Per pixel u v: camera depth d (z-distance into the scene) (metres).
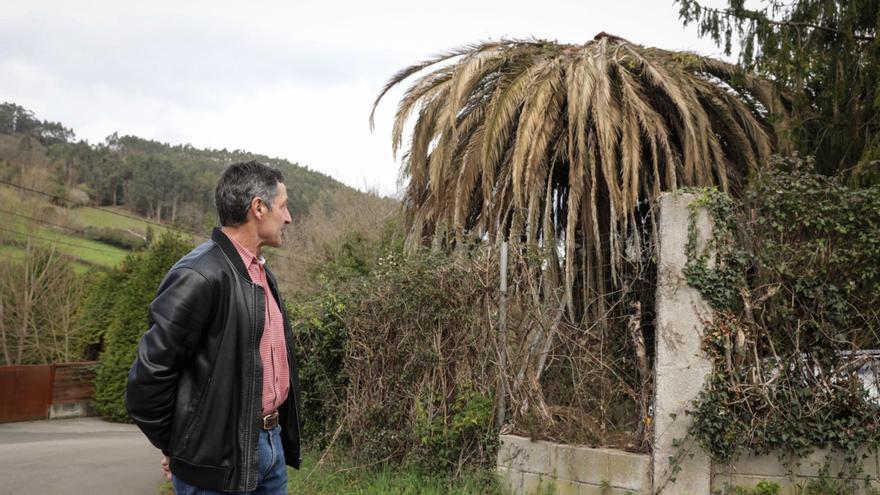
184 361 2.59
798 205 5.23
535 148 9.53
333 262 15.37
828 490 5.08
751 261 5.30
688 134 9.26
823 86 8.98
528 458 5.82
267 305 2.92
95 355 25.23
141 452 10.41
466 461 6.20
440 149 10.33
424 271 6.71
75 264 26.92
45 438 13.63
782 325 5.28
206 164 32.97
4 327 25.30
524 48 10.81
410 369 6.78
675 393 5.22
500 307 6.27
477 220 11.65
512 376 6.12
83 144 30.05
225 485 2.57
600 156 9.72
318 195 30.25
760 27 8.84
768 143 9.72
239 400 2.64
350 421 7.15
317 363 7.83
